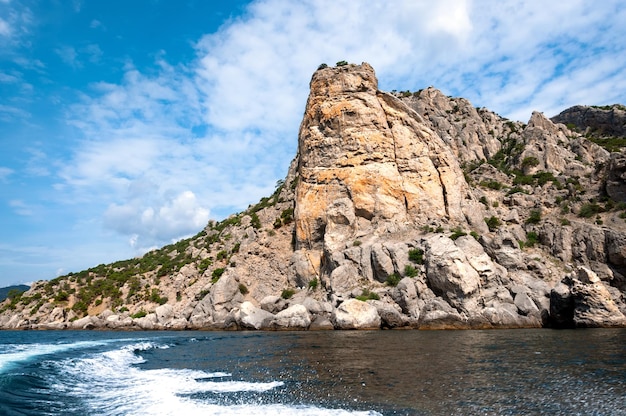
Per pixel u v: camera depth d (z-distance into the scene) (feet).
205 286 247.91
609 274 195.31
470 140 344.90
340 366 80.28
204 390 62.59
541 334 135.03
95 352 106.93
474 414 48.60
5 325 295.48
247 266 251.39
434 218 233.76
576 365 77.25
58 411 51.83
